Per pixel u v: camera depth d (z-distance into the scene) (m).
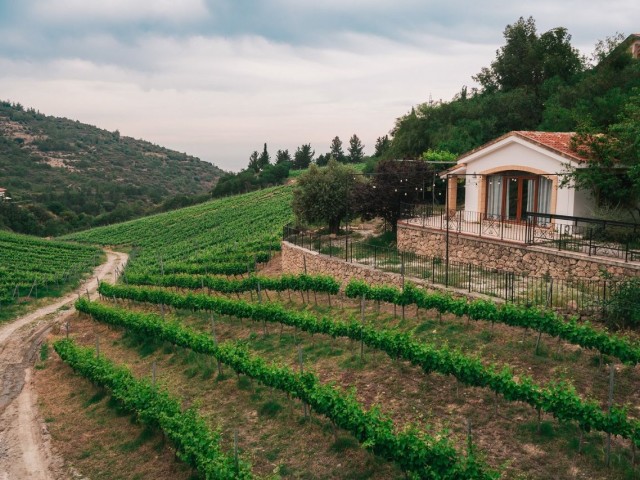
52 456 13.17
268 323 20.31
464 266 20.25
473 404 11.59
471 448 8.73
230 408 13.66
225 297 23.91
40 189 154.38
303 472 10.41
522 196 21.97
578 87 37.16
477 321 15.76
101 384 16.81
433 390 12.47
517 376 12.27
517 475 9.09
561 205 19.91
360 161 130.12
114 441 13.48
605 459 9.23
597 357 12.51
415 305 18.17
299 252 27.28
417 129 45.66
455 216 24.89
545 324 13.19
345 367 14.56
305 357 15.88
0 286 35.09
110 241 68.62
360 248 25.75
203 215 75.31
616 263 15.17
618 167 18.55
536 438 10.06
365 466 10.27
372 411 10.40
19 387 18.77
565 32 46.75
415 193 27.42
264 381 13.72
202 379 16.03
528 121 41.50
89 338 24.14
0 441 14.34
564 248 17.30
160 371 17.66
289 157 139.00
